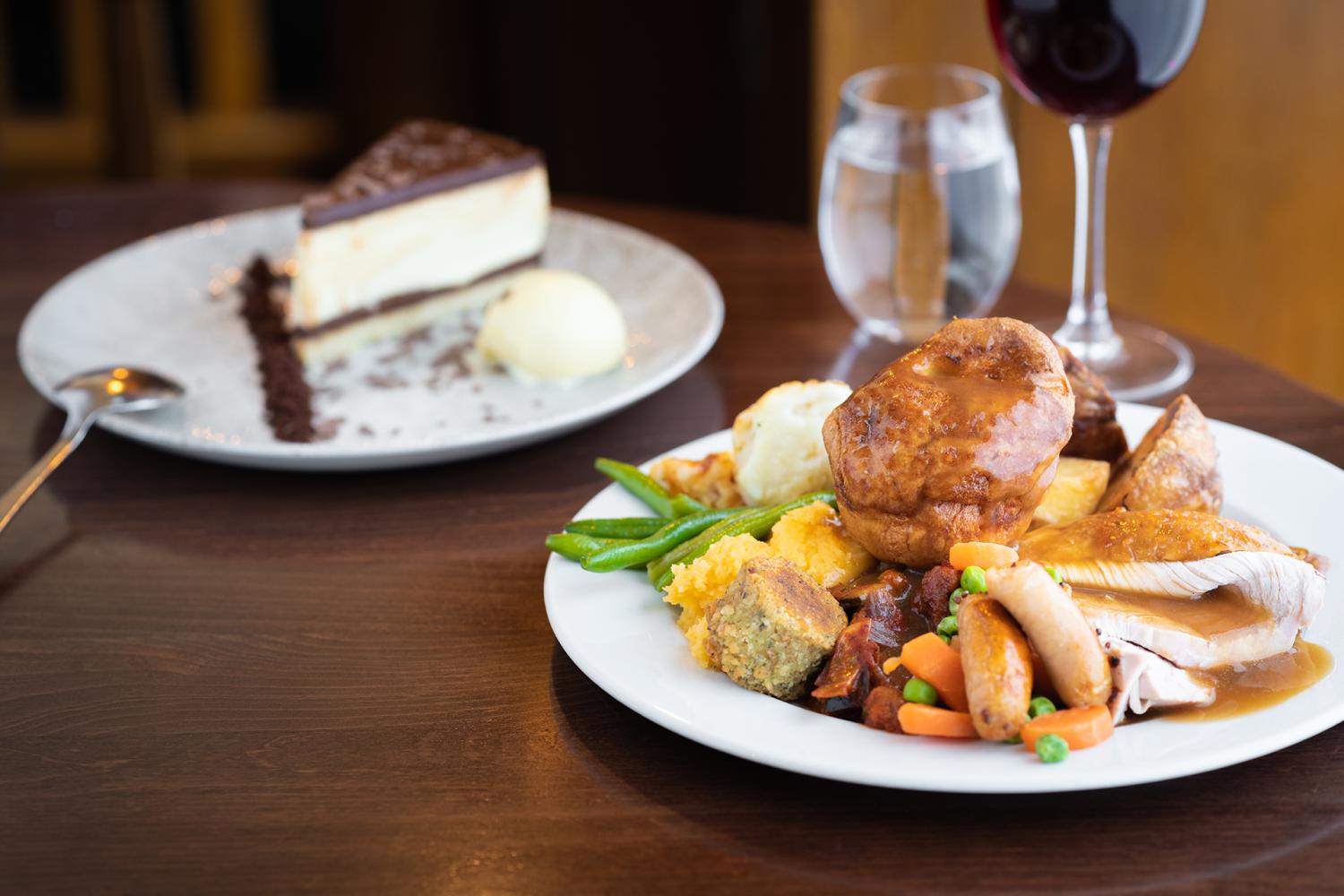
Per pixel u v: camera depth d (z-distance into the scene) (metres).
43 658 1.53
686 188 5.56
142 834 1.23
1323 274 3.92
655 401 2.13
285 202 3.06
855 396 1.39
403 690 1.44
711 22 5.13
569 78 5.57
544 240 2.75
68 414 2.12
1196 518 1.35
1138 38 1.92
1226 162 3.85
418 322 2.70
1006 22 2.00
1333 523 1.52
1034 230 4.12
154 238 2.70
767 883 1.14
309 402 2.17
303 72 6.47
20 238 2.90
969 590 1.31
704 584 1.38
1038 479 1.38
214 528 1.80
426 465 1.96
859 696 1.27
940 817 1.21
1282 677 1.27
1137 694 1.23
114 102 5.64
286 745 1.35
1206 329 4.09
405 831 1.22
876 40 4.04
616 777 1.29
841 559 1.45
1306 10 3.60
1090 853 1.16
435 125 2.96
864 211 2.12
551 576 1.47
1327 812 1.20
